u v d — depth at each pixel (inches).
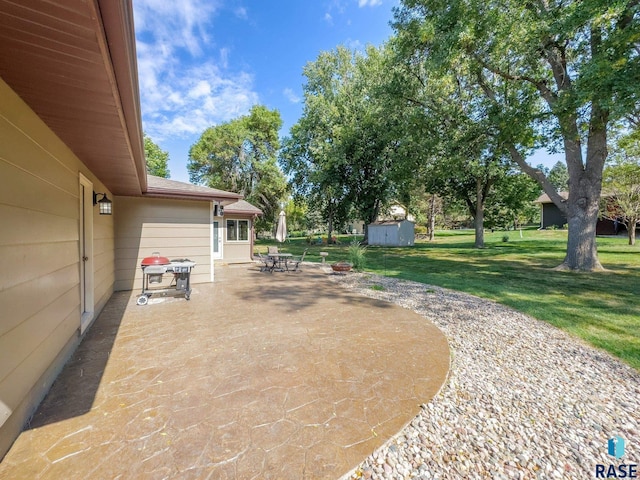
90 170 159.6
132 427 75.3
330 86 876.0
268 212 1011.9
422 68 430.9
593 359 122.2
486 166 524.1
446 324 164.6
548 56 317.7
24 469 61.9
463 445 72.8
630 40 227.9
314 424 77.6
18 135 77.3
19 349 74.8
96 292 171.9
